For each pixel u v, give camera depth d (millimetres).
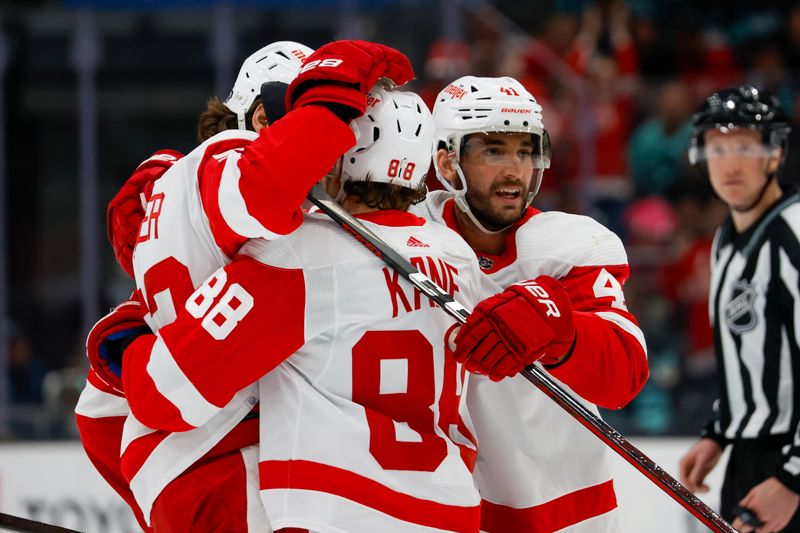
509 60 20719
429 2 21641
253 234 6828
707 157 11367
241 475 7246
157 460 7363
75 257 20359
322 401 6914
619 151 19828
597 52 23438
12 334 19484
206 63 21609
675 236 19500
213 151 7344
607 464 8633
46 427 17984
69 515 16000
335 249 7027
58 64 20875
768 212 11180
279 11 21969
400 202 7453
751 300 11172
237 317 6859
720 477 14797
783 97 19766
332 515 6688
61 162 20750
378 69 6969
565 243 8156
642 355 7754
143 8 21562
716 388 18125
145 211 8094
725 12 25312
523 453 8375
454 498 6926
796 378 10969
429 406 7098
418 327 7070
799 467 10492
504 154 8109
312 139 6699
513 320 6938
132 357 7148
